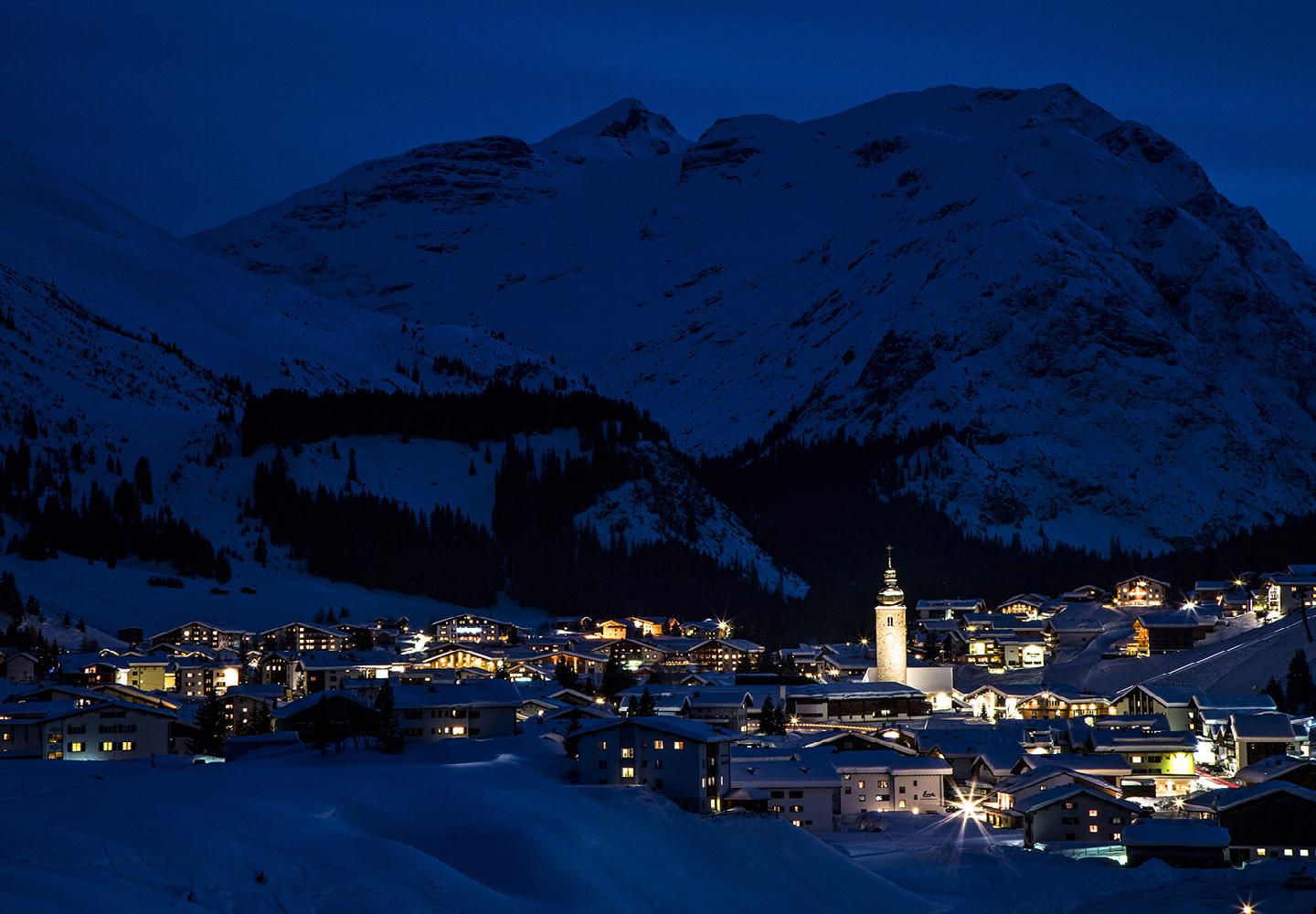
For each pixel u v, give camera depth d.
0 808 126.25
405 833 135.38
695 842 146.75
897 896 146.25
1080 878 156.00
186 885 110.50
